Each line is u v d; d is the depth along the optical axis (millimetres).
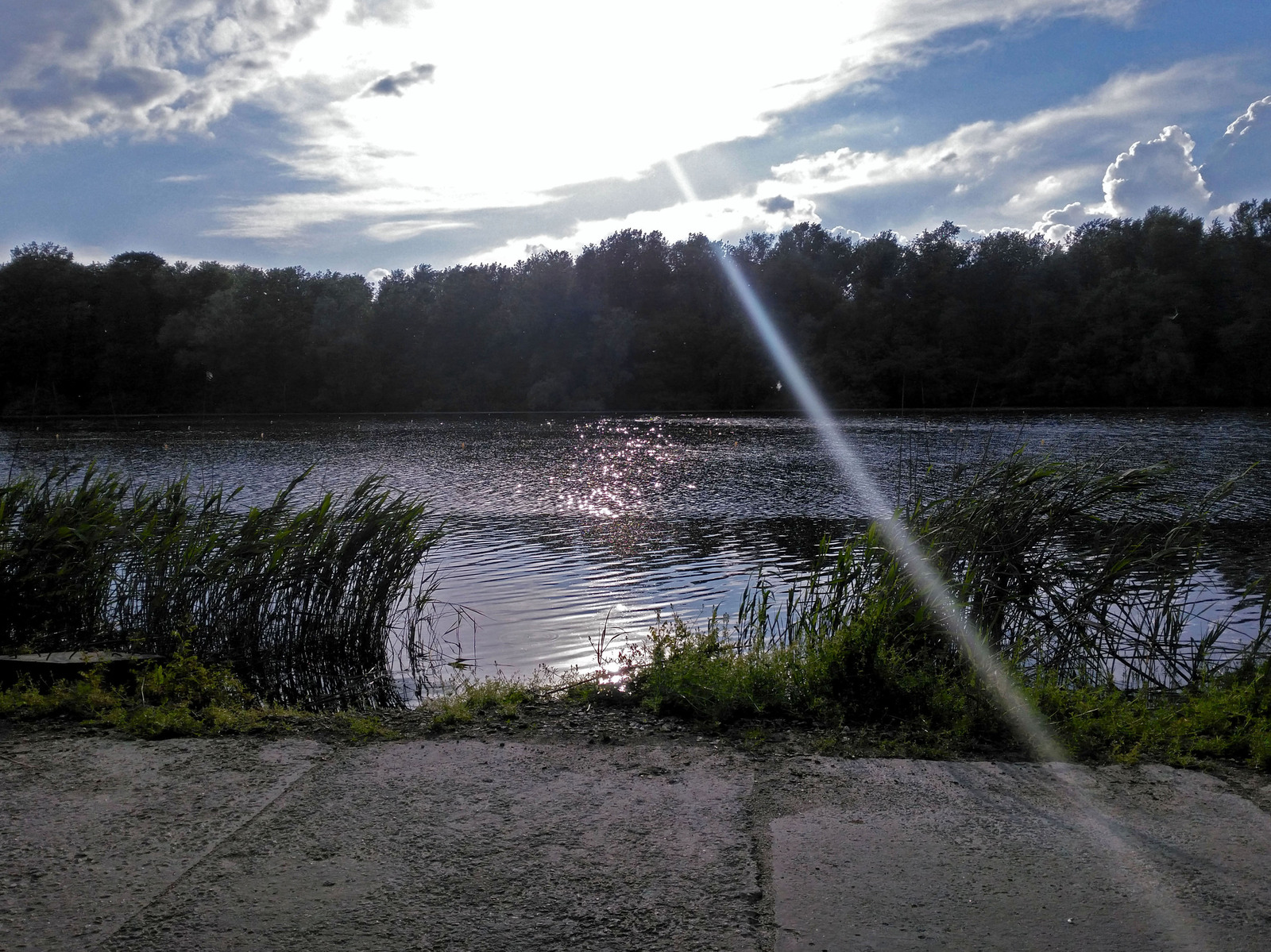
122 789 3369
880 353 81000
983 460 7703
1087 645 6383
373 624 8828
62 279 81312
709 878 2693
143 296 83688
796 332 84625
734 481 24922
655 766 3621
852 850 2873
